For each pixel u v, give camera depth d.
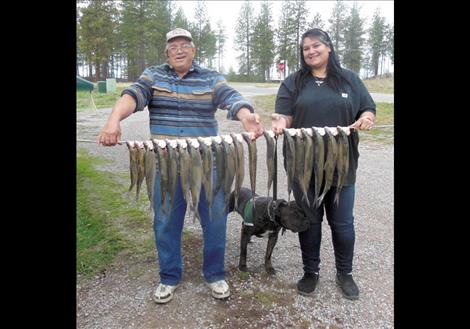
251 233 3.65
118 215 5.37
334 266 3.97
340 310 3.21
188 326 3.01
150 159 2.78
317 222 3.37
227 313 3.17
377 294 3.43
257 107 17.14
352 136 3.15
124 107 2.90
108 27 40.03
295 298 3.38
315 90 3.16
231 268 3.89
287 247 4.43
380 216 5.43
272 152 2.92
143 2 43.59
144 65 46.00
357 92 3.19
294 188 3.37
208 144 2.78
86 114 17.58
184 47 3.02
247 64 61.03
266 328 2.98
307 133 2.95
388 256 4.16
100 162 8.81
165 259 3.32
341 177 3.01
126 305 3.29
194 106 3.12
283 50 52.47
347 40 53.78
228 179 2.81
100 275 3.80
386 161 8.92
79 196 6.16
